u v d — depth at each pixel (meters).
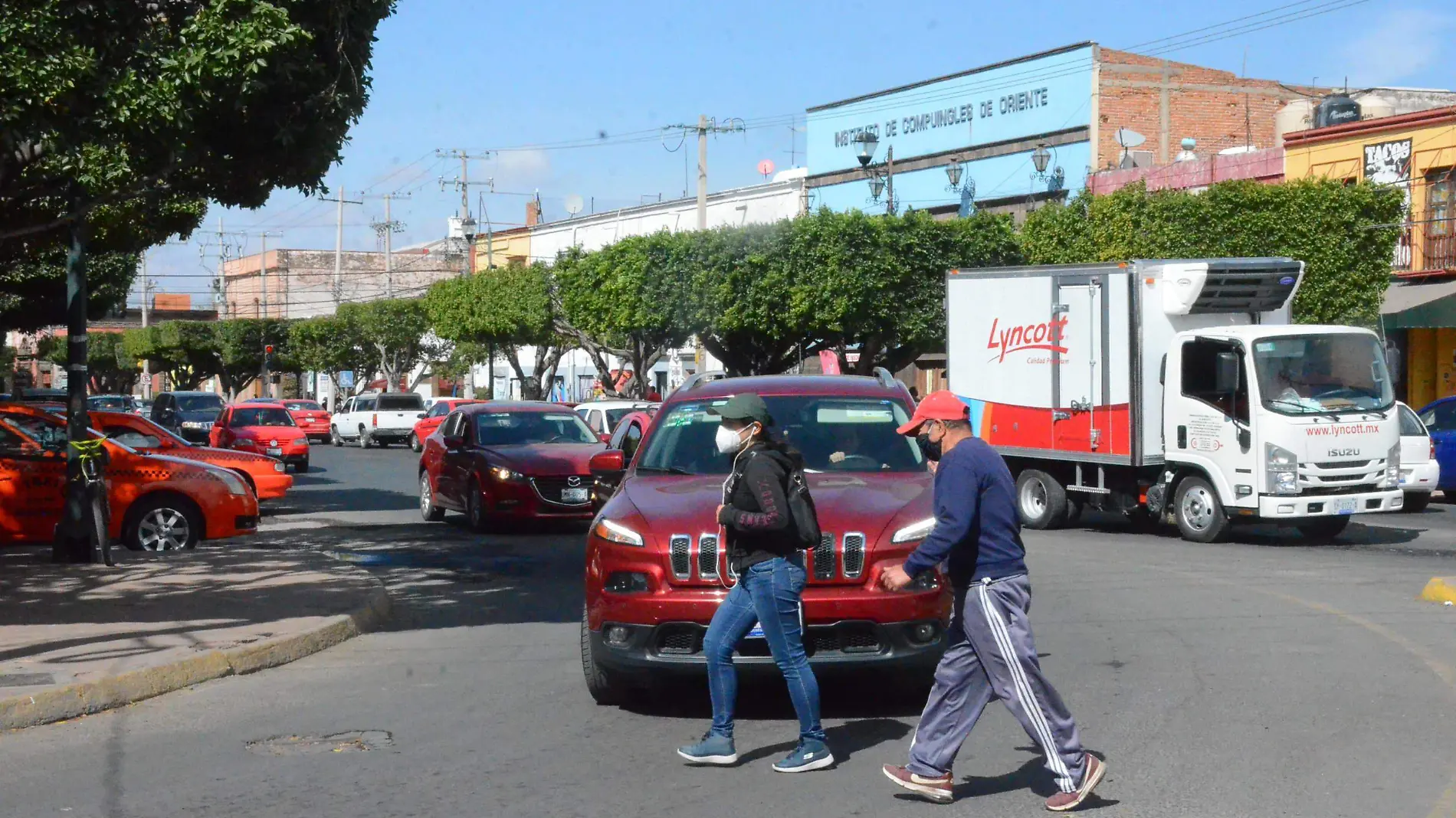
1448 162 28.94
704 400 9.58
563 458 18.80
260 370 80.94
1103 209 28.41
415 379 78.31
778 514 6.46
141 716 8.10
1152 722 7.60
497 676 9.26
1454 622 10.83
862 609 7.54
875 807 6.11
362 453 47.66
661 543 7.67
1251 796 6.18
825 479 8.62
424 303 65.00
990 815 5.97
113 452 15.86
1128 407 17.77
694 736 7.51
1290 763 6.72
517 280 50.19
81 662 8.85
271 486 20.75
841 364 34.91
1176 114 41.22
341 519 21.64
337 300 71.56
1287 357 16.77
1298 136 32.12
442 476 20.39
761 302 33.81
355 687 8.91
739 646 7.06
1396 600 12.01
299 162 11.40
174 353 81.00
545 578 14.48
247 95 10.30
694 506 7.96
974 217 32.84
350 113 11.33
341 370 71.75
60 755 7.18
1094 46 40.03
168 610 11.03
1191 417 17.31
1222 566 14.69
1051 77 41.12
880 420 9.41
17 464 15.43
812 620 7.54
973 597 5.98
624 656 7.73
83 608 11.15
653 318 37.91
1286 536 18.30
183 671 8.88
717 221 54.09
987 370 19.94
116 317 103.00
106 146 11.02
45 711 7.87
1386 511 16.89
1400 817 5.85
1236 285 17.52
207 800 6.34
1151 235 27.36
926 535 7.71
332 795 6.40
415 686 8.92
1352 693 8.29
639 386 43.22
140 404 59.12
